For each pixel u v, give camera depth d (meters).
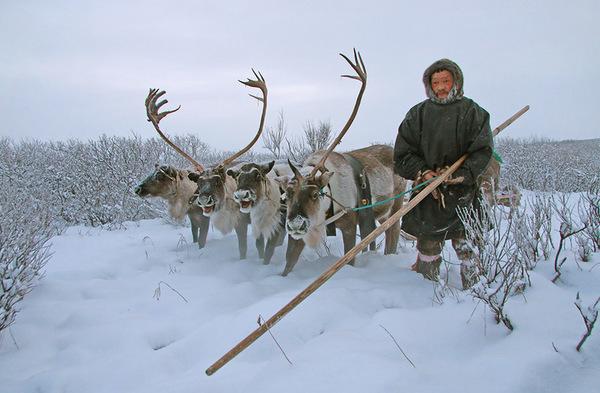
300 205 4.64
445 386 2.50
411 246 6.63
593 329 2.85
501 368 2.59
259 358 3.12
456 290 3.91
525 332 2.94
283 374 2.74
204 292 4.65
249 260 5.85
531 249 4.08
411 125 4.24
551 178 12.98
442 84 3.98
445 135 4.04
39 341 3.69
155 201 9.86
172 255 6.29
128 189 9.88
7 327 3.81
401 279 4.49
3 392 2.97
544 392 2.43
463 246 3.89
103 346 3.54
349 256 3.23
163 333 3.73
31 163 11.44
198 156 13.32
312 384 2.58
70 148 12.14
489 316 3.25
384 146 6.37
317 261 5.43
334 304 3.72
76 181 10.10
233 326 3.53
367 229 5.50
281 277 4.90
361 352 2.90
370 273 4.79
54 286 4.77
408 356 2.89
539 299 3.28
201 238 6.65
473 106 4.00
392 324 3.30
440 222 4.16
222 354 3.23
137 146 11.23
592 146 21.08
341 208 5.12
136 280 5.10
